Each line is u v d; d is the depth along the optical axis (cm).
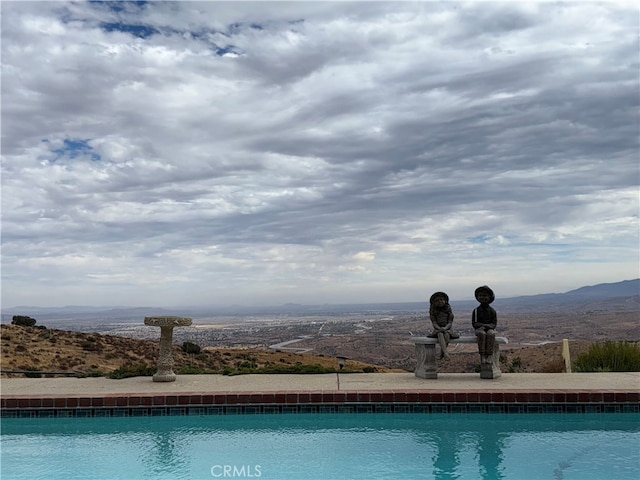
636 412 930
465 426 873
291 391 973
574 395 934
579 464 692
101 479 650
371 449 759
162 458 725
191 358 2673
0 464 704
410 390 969
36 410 933
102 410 938
